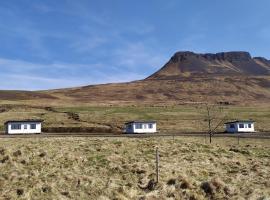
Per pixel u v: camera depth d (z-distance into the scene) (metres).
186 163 42.38
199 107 185.00
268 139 76.06
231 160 44.69
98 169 39.78
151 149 50.25
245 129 111.31
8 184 34.84
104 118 142.50
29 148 48.59
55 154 45.22
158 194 32.00
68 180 35.84
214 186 32.28
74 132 111.00
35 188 33.44
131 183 35.28
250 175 36.88
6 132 101.56
